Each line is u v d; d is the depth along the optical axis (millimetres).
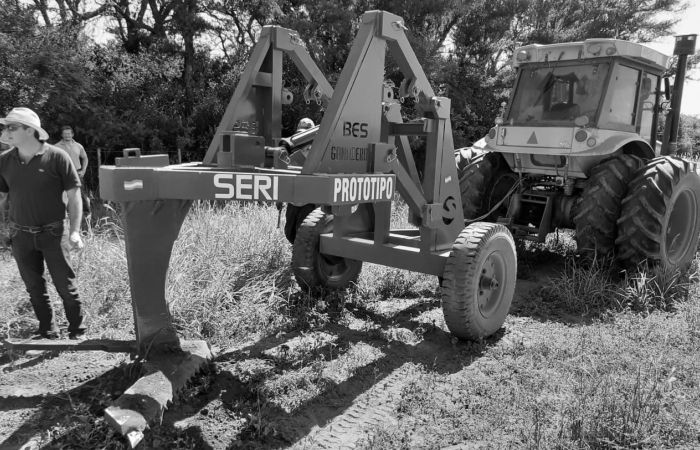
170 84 14859
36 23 11312
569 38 18953
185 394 2854
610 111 5141
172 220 2893
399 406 2904
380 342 3760
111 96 13219
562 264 5949
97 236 5391
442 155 3869
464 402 2934
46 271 4422
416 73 3596
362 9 13711
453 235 4086
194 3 14500
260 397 2924
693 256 5691
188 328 3762
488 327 3787
